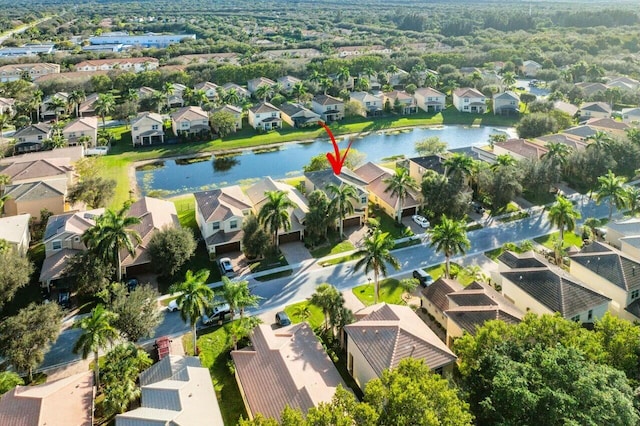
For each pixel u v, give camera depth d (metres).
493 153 107.69
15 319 47.88
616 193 76.19
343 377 49.28
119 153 121.00
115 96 166.38
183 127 130.25
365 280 66.69
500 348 38.66
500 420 33.53
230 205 76.06
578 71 182.12
